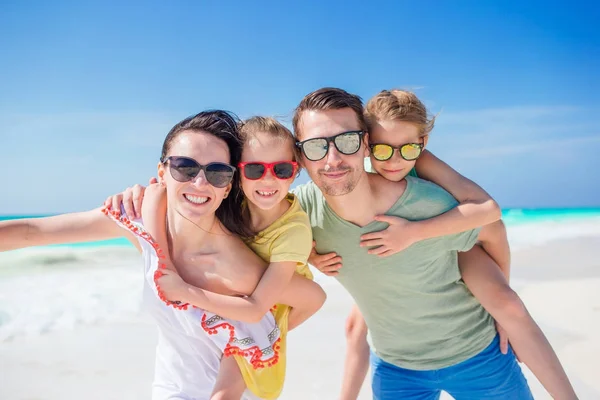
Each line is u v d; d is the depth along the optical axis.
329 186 1.03
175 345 0.91
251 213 1.01
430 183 1.13
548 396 1.63
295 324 1.03
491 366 1.18
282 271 0.95
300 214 1.01
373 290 1.15
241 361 0.89
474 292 1.17
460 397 1.23
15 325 2.41
